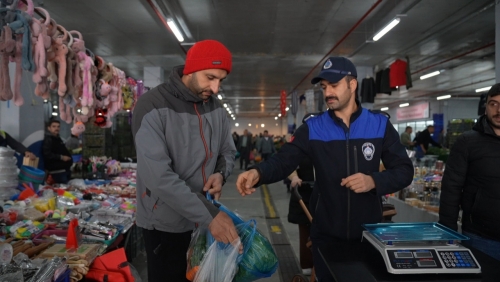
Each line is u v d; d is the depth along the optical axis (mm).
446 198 2131
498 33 5305
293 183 3182
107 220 2863
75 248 2135
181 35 6199
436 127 18766
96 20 6680
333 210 1667
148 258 1633
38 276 1691
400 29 7301
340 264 1265
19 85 2412
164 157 1399
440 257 1170
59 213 2805
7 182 3000
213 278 1362
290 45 8508
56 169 4910
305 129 1740
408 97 19562
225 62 1443
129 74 12438
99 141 7055
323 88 1675
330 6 5949
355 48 8852
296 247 4281
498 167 1977
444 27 7164
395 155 1668
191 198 1345
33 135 4773
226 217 1358
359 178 1467
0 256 1785
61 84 2811
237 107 26422
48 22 2564
